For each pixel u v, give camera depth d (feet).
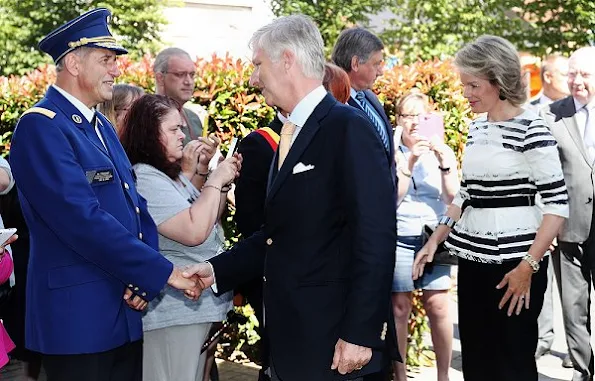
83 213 9.86
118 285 10.46
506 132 11.94
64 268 10.23
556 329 23.38
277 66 9.60
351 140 9.22
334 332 9.39
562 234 17.26
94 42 10.48
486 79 11.88
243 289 12.68
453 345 21.26
